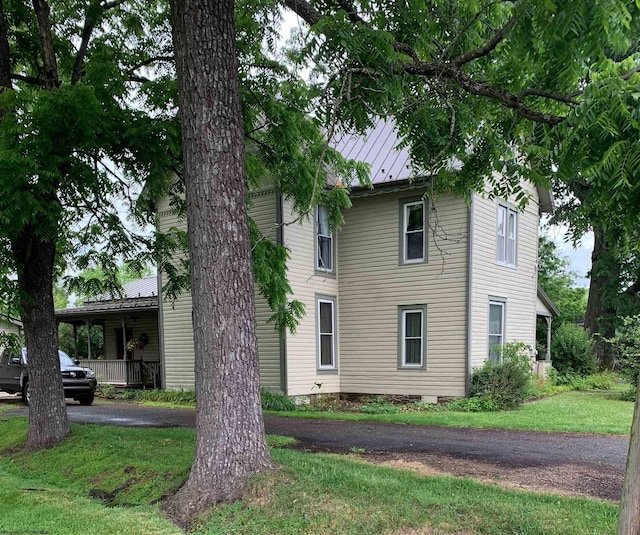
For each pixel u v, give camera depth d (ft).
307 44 15.15
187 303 45.98
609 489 15.15
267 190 39.47
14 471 20.81
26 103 19.03
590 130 10.25
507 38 12.88
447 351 38.45
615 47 11.37
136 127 21.43
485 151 19.44
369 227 42.86
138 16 26.09
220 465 14.55
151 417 32.99
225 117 15.25
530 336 47.91
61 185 20.51
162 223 44.34
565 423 27.40
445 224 38.65
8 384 45.32
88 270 30.91
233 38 15.64
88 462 19.89
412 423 28.50
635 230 10.87
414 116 17.90
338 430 26.13
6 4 23.88
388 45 14.46
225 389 14.83
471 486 14.96
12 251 21.30
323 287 42.75
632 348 40.24
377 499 13.39
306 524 12.34
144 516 14.29
